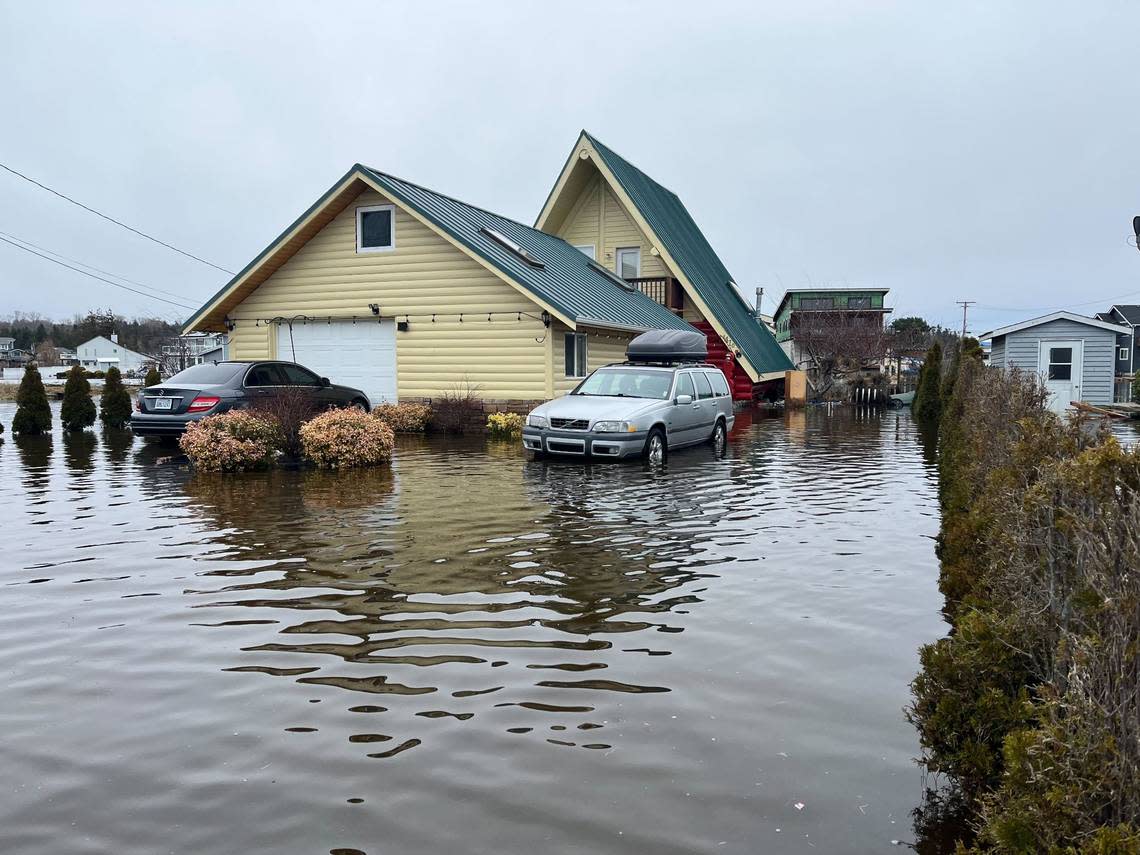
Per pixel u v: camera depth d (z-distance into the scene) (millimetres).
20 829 3090
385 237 19297
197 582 6266
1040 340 26344
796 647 4961
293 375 16469
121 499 9750
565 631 5223
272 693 4297
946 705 3350
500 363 18375
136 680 4465
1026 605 3562
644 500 9789
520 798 3295
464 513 8891
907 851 2945
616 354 21547
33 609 5637
